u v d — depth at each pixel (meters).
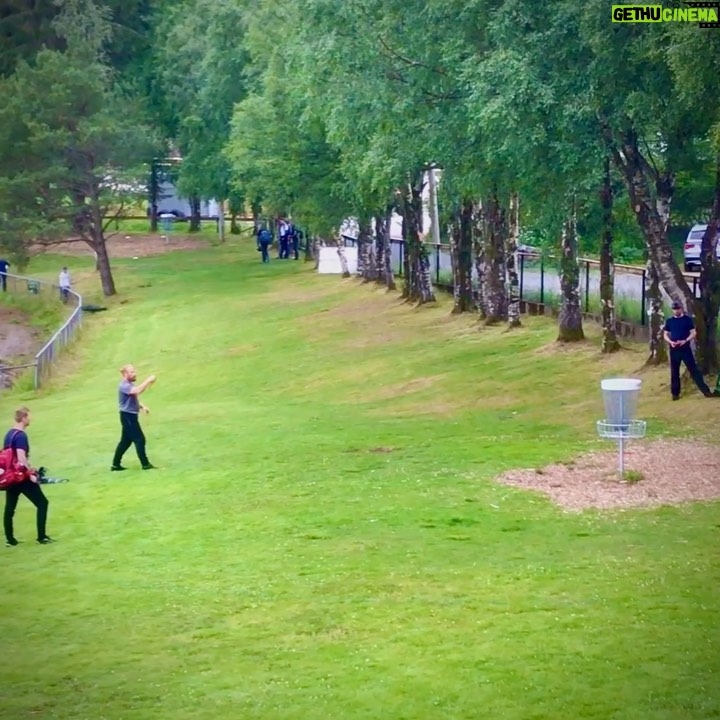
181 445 27.83
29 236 63.88
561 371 31.66
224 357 44.97
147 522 20.47
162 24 85.75
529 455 22.42
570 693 11.41
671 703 11.04
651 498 18.78
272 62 52.41
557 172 26.16
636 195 25.98
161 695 12.36
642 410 25.41
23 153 64.50
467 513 18.69
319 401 33.81
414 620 13.96
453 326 42.72
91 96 65.50
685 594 14.12
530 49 24.80
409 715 11.20
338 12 31.91
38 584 17.16
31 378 43.94
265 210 71.56
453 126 29.94
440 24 28.84
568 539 16.91
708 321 26.44
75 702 12.38
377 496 20.28
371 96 31.72
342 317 50.44
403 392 33.12
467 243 44.69
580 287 37.78
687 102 22.28
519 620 13.62
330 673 12.51
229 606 15.23
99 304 64.19
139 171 67.19
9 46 82.94
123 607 15.66
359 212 52.22
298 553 17.38
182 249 91.81
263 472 23.33
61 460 27.47
